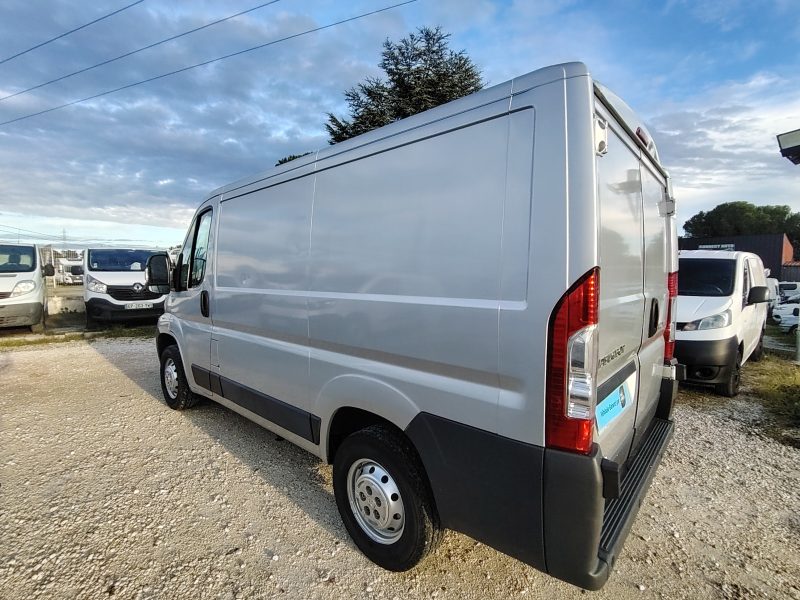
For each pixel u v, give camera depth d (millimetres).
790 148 7734
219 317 3848
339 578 2404
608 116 1975
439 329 2039
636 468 2447
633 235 2348
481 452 1900
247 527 2826
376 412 2377
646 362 2707
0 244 10109
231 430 4336
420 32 21297
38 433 4254
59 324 12141
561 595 2311
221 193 3926
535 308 1717
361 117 21141
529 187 1752
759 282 7047
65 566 2439
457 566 2502
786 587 2402
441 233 2055
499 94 1878
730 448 4082
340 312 2582
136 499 3113
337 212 2641
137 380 6203
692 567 2545
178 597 2252
